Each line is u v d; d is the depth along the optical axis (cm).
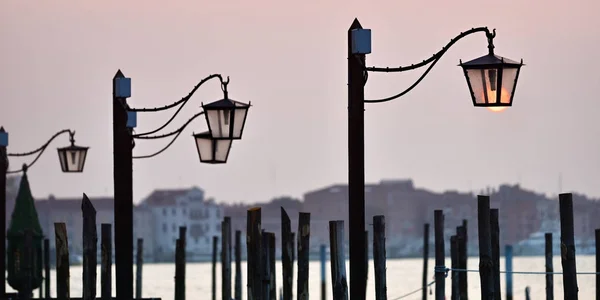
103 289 5572
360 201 4422
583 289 12188
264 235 5853
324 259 10406
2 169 7438
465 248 6291
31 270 8150
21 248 8500
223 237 8919
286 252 5881
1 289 7338
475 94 4219
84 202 5284
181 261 6259
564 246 4891
